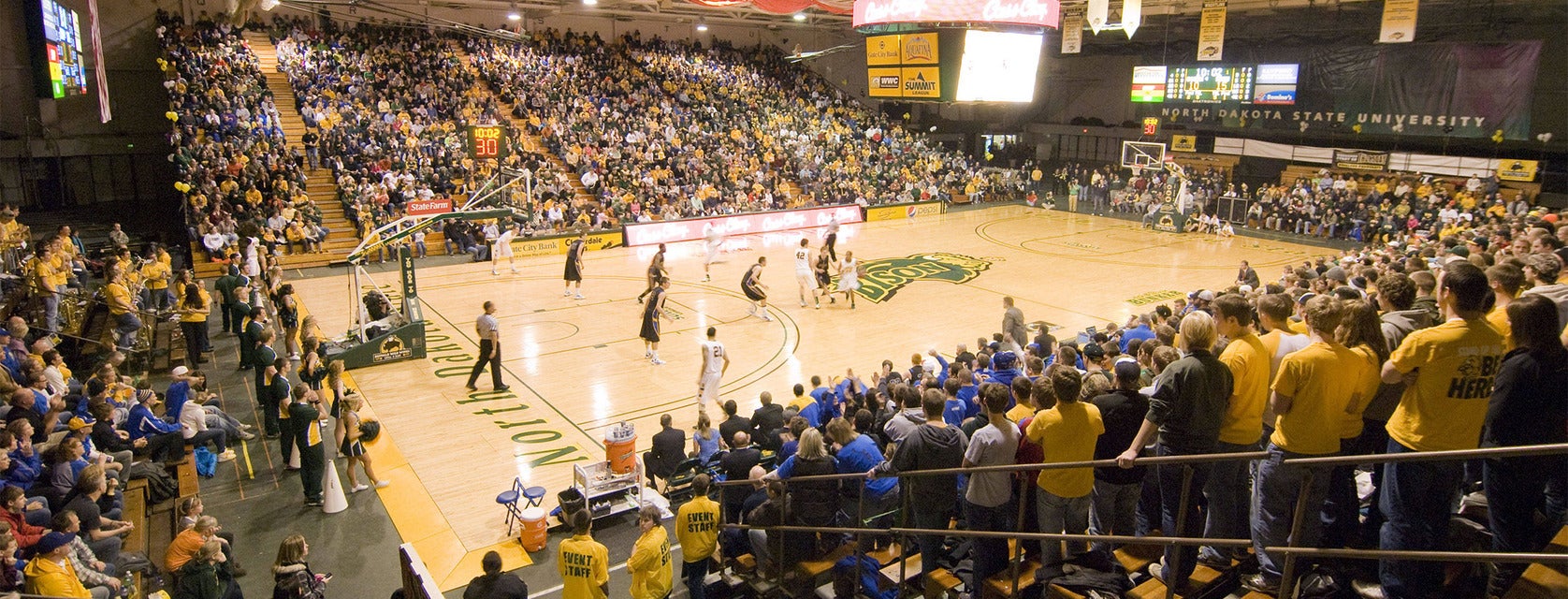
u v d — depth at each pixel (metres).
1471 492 5.80
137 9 32.91
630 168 34.44
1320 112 35.47
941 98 22.16
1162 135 43.12
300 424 11.07
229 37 32.81
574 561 7.74
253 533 10.59
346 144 29.66
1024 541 6.45
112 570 8.19
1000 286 24.34
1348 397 4.72
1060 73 49.53
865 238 32.78
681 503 11.12
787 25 48.41
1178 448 5.33
